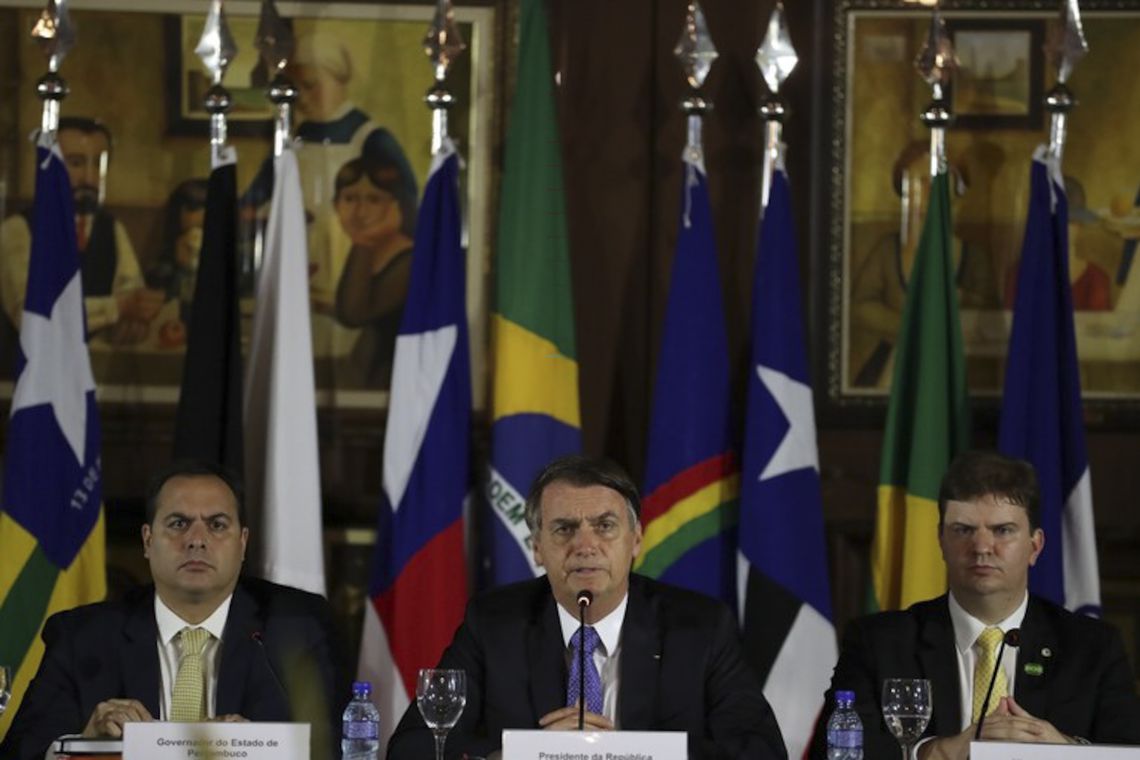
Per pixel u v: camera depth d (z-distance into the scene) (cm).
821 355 1609
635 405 1608
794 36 1609
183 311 1608
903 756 1127
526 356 1507
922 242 1507
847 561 1612
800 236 1609
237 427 1474
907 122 1608
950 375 1495
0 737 1420
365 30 1611
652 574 1488
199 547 1206
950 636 1222
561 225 1524
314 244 1608
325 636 1242
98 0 1605
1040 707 1190
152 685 1199
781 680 1464
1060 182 1505
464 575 1488
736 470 1523
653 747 959
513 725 1145
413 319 1502
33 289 1468
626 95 1614
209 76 1611
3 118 1594
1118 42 1603
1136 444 1605
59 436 1464
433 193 1512
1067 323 1491
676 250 1541
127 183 1606
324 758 1134
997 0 1603
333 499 1606
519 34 1574
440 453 1486
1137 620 1603
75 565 1461
